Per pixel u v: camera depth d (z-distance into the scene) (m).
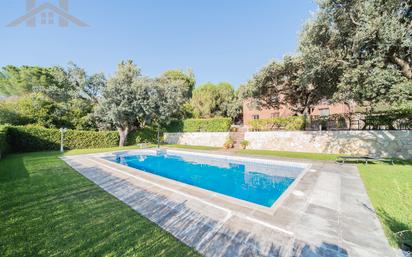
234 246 2.64
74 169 7.90
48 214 3.69
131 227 3.17
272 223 3.28
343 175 6.50
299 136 13.91
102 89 17.42
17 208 3.97
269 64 13.13
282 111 23.56
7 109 15.97
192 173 9.69
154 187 5.37
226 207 3.95
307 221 3.33
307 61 9.00
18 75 25.92
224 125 19.08
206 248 2.60
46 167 8.34
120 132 19.02
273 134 15.16
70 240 2.81
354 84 7.50
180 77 33.78
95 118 19.88
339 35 8.40
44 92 22.23
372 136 11.05
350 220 3.35
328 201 4.23
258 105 16.75
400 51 6.86
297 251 2.53
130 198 4.53
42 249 2.60
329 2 7.98
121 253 2.50
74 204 4.18
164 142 23.38
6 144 12.27
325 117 13.68
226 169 10.34
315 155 11.46
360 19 7.11
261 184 7.57
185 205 4.07
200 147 17.86
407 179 5.79
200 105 28.66
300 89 14.28
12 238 2.87
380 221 3.29
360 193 4.70
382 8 6.66
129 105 17.67
